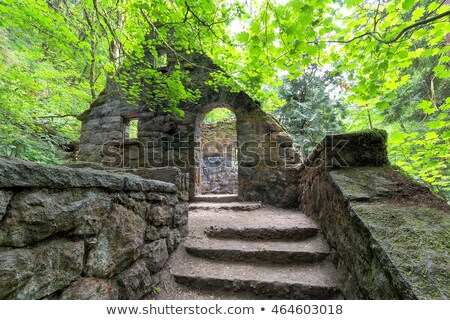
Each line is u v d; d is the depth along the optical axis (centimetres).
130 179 153
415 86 464
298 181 425
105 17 371
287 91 614
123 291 144
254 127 468
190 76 523
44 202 91
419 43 364
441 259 105
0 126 374
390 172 201
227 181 700
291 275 203
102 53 636
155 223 192
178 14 306
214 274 208
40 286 88
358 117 430
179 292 195
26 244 84
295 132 612
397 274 103
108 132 547
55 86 570
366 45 238
